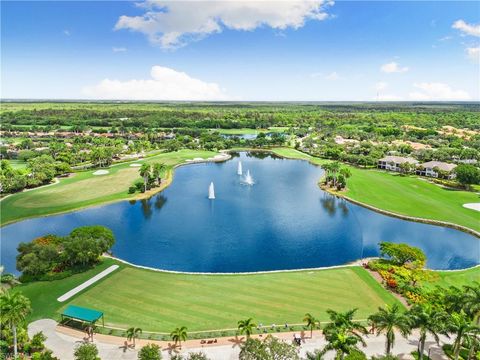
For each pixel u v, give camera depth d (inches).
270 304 2642.7
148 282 2977.4
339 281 2992.1
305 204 5418.3
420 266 3139.8
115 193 5772.6
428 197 5506.9
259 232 4293.8
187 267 3412.9
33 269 2997.0
